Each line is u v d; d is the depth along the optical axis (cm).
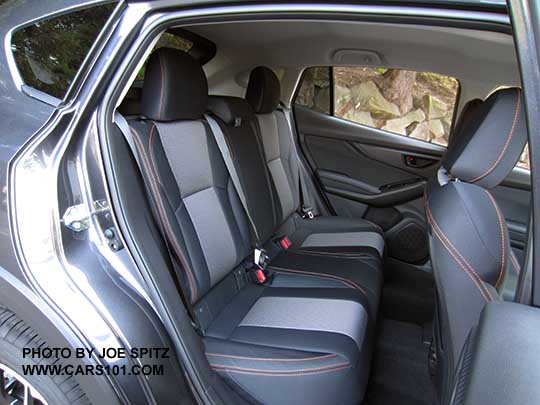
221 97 194
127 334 108
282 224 245
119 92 115
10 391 125
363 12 96
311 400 126
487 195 107
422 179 265
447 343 112
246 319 157
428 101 250
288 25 183
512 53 160
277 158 249
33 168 103
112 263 113
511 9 73
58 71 113
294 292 175
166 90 145
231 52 224
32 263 103
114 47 110
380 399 169
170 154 150
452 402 79
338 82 270
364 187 280
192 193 160
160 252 132
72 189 109
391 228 275
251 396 129
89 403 119
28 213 103
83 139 111
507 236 104
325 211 290
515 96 102
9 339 116
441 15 91
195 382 122
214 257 161
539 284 75
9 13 121
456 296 107
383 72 258
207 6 106
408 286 242
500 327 75
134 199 128
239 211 187
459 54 185
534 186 73
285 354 132
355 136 276
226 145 186
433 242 115
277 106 265
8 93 116
